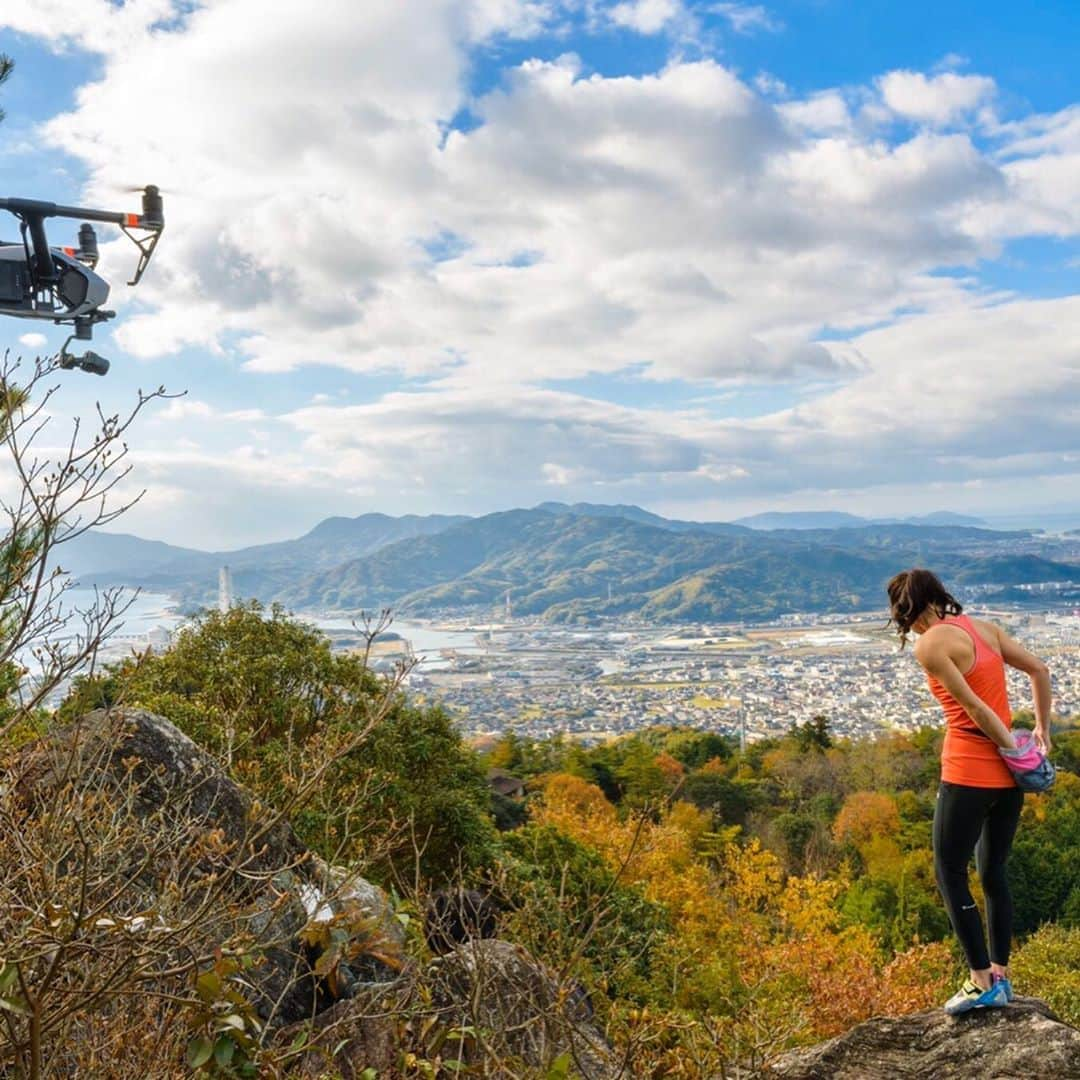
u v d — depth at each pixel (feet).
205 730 28.48
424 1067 8.39
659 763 177.37
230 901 7.93
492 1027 9.01
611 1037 10.14
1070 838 125.90
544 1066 8.48
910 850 131.54
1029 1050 9.86
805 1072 10.42
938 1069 10.02
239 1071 6.96
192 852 8.45
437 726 42.04
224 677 35.42
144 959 6.70
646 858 59.11
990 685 10.53
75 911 6.37
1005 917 10.62
